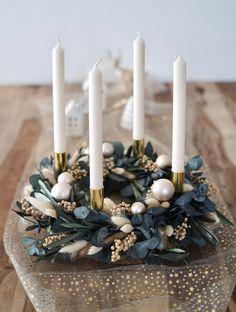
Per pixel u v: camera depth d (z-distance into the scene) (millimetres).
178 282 586
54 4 1534
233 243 654
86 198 675
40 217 656
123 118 1197
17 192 818
